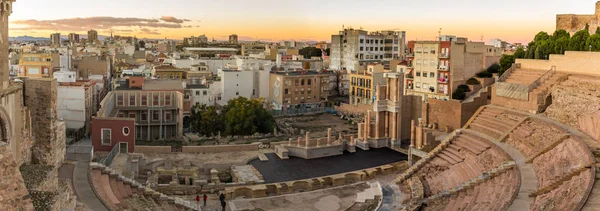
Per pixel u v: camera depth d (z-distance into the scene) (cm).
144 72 14012
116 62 18562
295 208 4647
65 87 9031
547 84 5862
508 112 5812
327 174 5791
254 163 6209
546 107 5688
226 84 12450
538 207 3102
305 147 6588
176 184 5022
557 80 5772
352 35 17488
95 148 6050
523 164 4288
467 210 3609
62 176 3791
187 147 6525
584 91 4900
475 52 10350
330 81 15312
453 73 10075
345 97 14975
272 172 5834
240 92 12631
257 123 9856
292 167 6075
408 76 11338
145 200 3966
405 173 5375
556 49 8112
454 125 7925
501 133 5272
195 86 11925
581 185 3028
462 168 4872
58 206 2670
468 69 10306
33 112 3819
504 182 3878
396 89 7119
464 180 4603
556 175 3597
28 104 3809
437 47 10312
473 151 5047
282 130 10144
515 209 3212
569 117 4803
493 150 4844
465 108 7862
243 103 9750
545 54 8262
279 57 15300
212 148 6631
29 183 2808
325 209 4622
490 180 4128
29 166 3094
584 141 3972
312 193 5103
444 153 5362
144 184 5044
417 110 7394
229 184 5200
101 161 4969
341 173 5756
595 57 5609
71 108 9081
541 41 8800
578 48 7862
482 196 3816
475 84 10006
